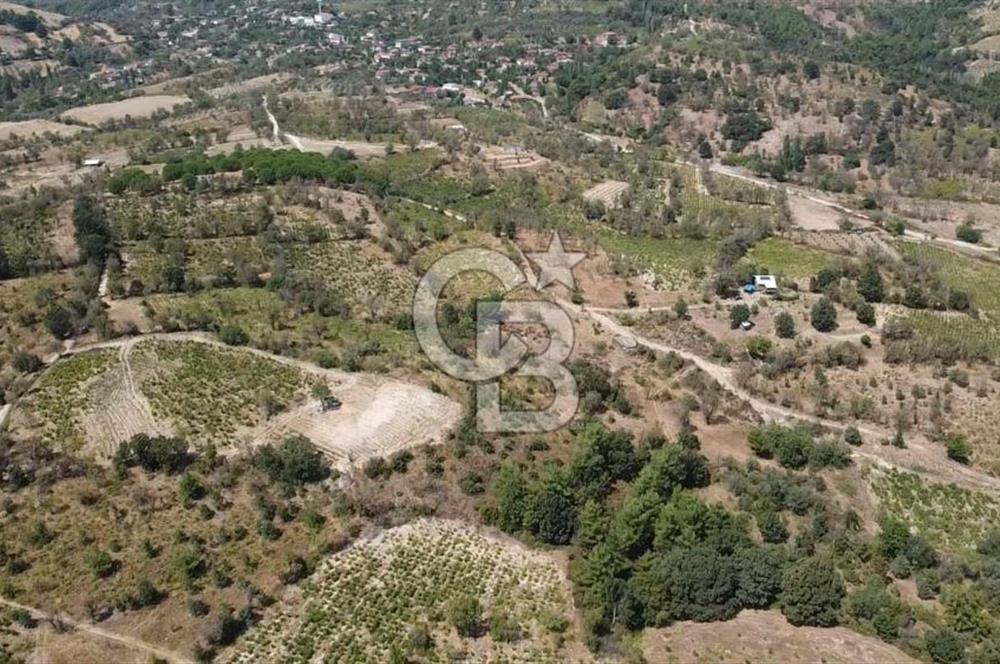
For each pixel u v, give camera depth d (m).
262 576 85.06
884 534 89.69
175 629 79.19
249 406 109.44
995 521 99.75
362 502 93.12
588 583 83.19
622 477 100.44
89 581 83.06
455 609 80.81
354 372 117.25
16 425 103.00
